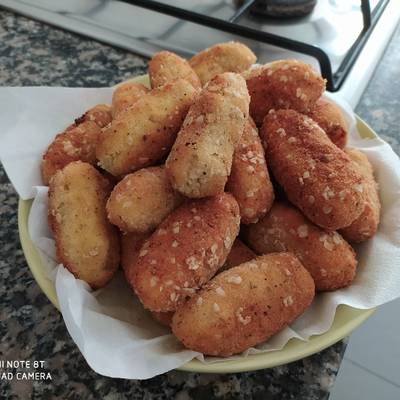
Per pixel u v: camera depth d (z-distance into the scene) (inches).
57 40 18.8
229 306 8.8
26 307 10.6
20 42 18.6
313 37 18.3
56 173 10.8
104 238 9.9
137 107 10.7
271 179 11.2
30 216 10.6
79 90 13.5
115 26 18.9
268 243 10.6
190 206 9.9
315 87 11.9
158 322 9.7
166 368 8.4
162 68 12.6
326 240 10.1
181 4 19.7
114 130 10.5
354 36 18.3
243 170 10.4
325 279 10.0
